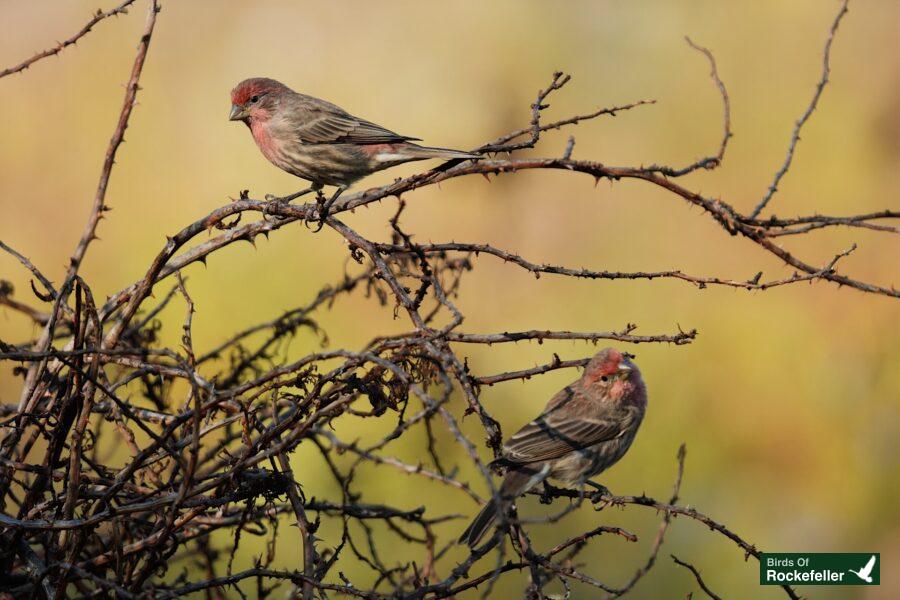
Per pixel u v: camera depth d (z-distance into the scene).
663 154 16.81
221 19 18.59
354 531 11.15
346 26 18.61
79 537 6.13
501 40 18.25
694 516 6.40
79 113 17.17
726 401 13.56
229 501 6.34
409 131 17.50
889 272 14.58
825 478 12.95
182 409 6.95
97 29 18.09
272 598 10.50
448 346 6.36
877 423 13.16
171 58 18.03
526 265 6.60
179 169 16.62
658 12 18.36
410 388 5.22
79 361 6.40
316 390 6.02
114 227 15.84
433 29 18.31
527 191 16.44
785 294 14.41
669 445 13.15
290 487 6.42
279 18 18.64
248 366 8.64
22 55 17.73
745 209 15.84
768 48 17.56
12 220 15.88
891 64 16.67
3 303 8.55
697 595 11.52
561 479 8.31
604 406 8.45
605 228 15.95
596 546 11.76
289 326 8.78
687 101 17.27
